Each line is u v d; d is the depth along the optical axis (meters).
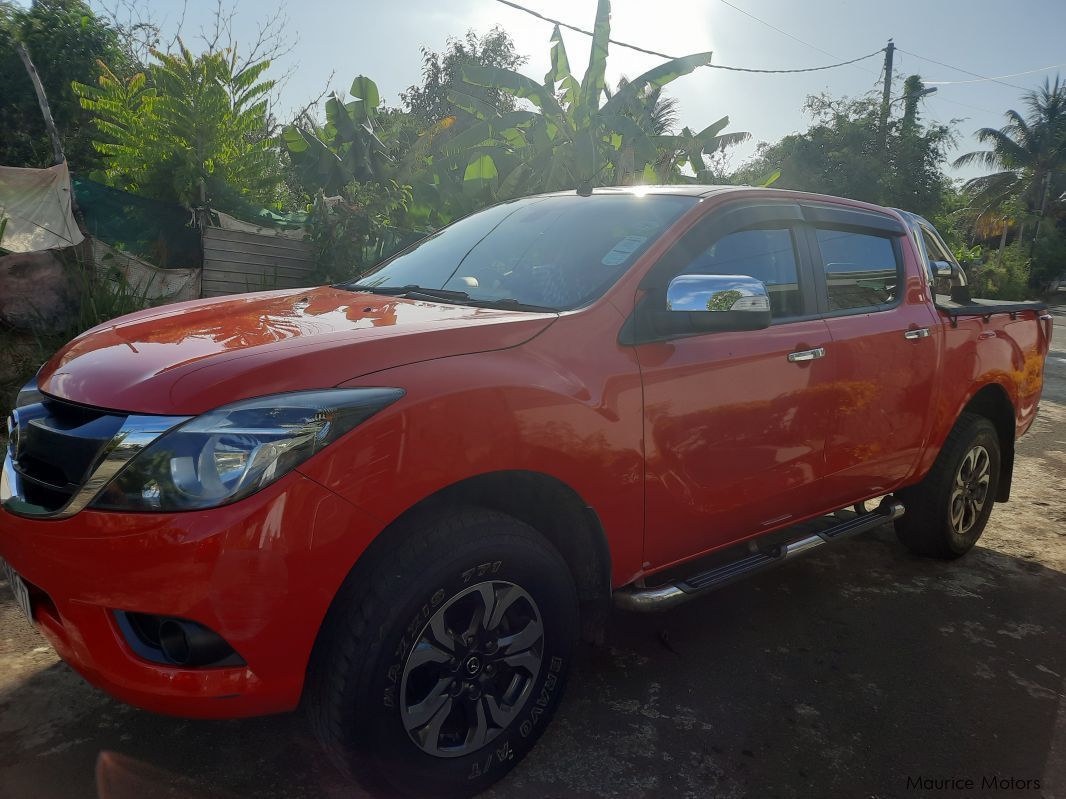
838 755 2.42
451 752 2.03
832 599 3.57
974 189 48.59
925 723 2.62
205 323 2.26
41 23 11.45
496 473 2.01
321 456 1.72
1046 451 6.88
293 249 7.45
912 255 3.70
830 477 3.08
